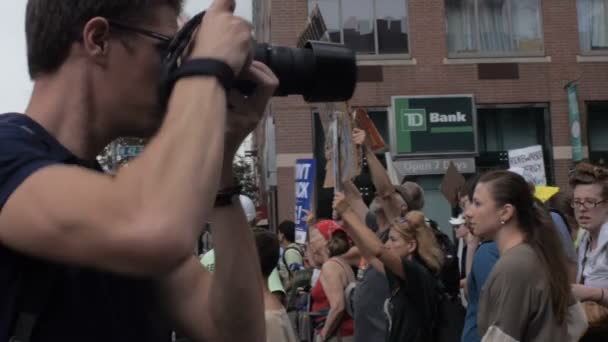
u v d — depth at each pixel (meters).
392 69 15.96
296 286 7.73
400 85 15.94
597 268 4.29
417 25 16.08
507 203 3.35
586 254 4.54
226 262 1.52
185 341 1.68
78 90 1.25
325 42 1.54
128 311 1.34
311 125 15.65
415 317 4.11
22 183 1.06
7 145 1.10
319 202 15.52
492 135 16.27
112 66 1.25
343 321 5.75
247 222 1.58
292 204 15.51
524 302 3.09
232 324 1.51
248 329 1.53
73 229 1.02
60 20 1.23
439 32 16.11
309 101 1.55
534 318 3.10
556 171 16.03
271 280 5.03
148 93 1.27
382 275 4.76
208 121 1.11
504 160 16.17
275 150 16.09
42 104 1.25
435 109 15.88
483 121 16.30
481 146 16.19
